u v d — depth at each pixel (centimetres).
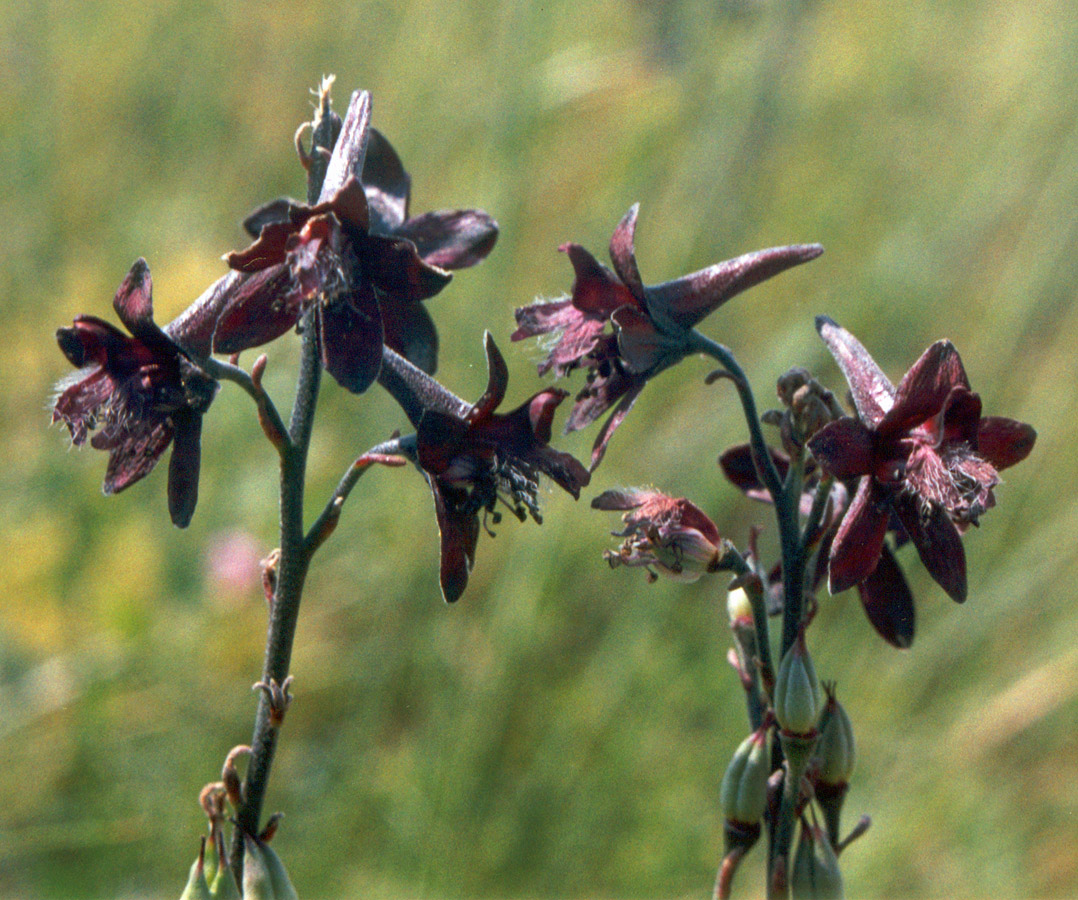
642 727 520
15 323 664
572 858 500
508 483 233
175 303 649
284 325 232
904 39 786
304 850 498
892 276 652
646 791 516
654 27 665
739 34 662
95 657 535
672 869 503
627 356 247
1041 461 598
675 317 254
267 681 236
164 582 568
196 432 233
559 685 527
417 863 491
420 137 674
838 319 643
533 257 668
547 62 608
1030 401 621
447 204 656
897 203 732
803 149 754
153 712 530
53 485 592
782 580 281
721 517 601
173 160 757
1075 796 521
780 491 254
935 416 234
